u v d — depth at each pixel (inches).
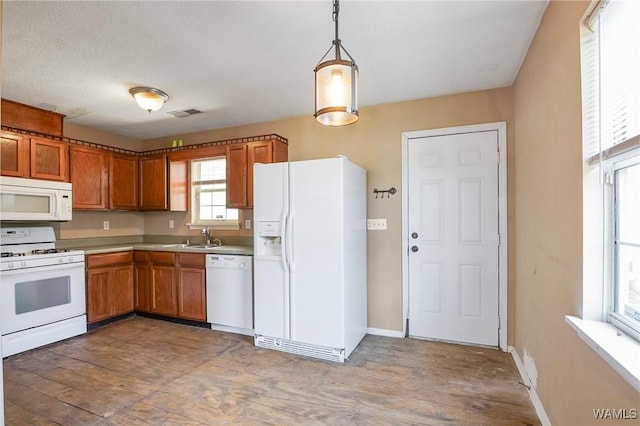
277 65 100.2
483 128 118.8
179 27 79.8
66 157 143.6
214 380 96.0
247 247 148.6
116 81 110.3
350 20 77.5
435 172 125.6
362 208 127.9
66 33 81.7
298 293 113.5
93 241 165.6
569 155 61.7
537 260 83.0
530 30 82.3
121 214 179.6
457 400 84.8
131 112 141.9
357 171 122.6
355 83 62.3
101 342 126.0
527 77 93.2
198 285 143.0
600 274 54.4
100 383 94.3
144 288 156.7
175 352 116.4
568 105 62.1
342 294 107.8
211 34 83.1
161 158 168.4
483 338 119.1
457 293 122.6
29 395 87.8
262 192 119.6
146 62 97.6
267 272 119.0
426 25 79.8
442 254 124.6
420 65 100.7
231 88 117.6
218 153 153.3
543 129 77.9
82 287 135.3
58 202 133.4
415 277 128.3
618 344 45.1
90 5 70.9
